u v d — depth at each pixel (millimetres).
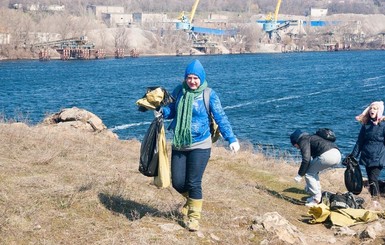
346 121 31734
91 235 5758
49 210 6207
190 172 6176
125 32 151000
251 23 180500
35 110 36719
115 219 6289
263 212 7449
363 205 8297
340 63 100188
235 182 8977
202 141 6141
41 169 7879
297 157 17641
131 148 11211
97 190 7074
